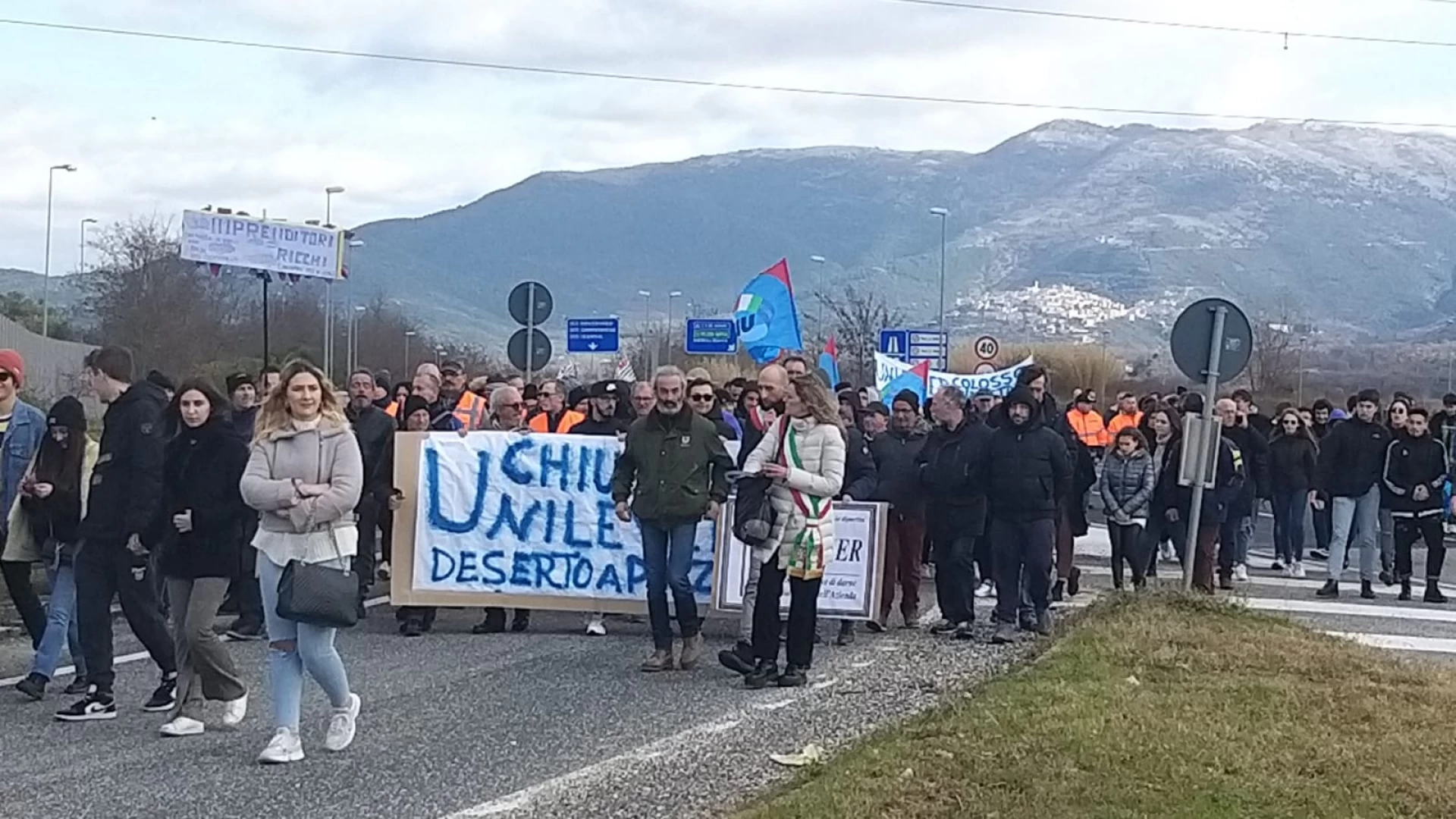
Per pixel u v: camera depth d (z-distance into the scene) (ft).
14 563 33.09
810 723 30.66
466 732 29.71
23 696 32.55
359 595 28.14
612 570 42.14
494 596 42.37
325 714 31.12
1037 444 40.96
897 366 86.99
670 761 27.30
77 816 23.71
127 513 29.01
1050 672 32.09
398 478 42.63
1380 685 31.09
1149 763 24.04
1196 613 40.06
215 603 29.01
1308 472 61.11
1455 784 23.31
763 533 34.22
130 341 122.93
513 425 45.52
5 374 33.60
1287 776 23.56
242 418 40.78
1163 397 69.05
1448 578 61.41
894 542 43.09
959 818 21.42
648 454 36.65
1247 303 542.98
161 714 31.01
